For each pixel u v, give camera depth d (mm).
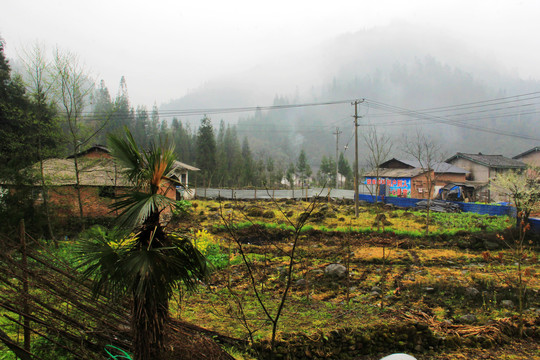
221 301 9000
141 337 3449
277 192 37719
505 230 19312
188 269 3779
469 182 42906
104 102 62375
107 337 4637
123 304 5070
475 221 24516
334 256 15219
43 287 4797
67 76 15242
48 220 13969
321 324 7574
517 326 8125
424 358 6910
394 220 24844
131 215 3373
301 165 70000
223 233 18500
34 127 16172
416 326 7414
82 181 17641
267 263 13555
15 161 14258
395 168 45375
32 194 14430
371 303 9422
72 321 4648
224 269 12203
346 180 67500
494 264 14938
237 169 64375
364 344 6945
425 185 40438
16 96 21125
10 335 5434
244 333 6996
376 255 15523
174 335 4598
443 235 19312
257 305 8883
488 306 9492
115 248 3551
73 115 16031
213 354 4734
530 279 12234
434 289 10703
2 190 13961
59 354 5004
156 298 3428
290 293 10047
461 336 7684
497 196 39344
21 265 4664
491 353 7207
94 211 16594
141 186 3688
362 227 21000
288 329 7285
